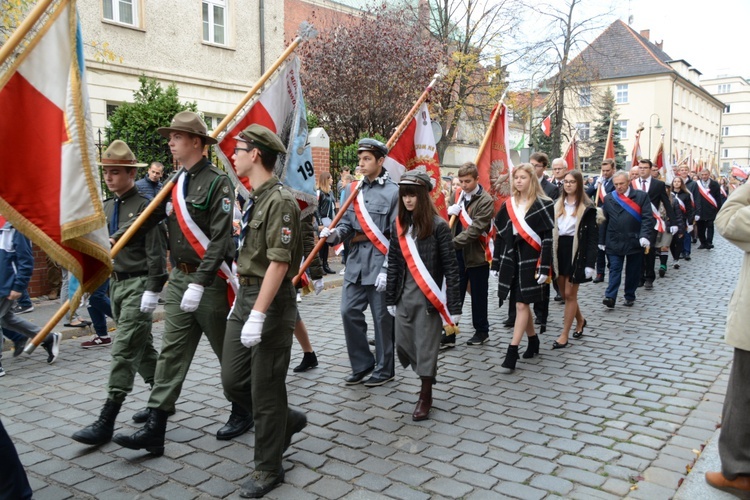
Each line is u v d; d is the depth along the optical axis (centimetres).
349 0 2622
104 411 411
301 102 517
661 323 782
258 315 330
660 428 445
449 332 468
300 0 2417
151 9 1530
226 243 388
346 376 568
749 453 341
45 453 404
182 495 348
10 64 288
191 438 427
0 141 286
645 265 1043
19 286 587
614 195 866
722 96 9775
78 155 298
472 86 2519
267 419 348
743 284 341
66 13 301
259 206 349
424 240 466
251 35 1784
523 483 362
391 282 477
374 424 454
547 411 479
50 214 296
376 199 525
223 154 475
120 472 376
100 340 693
